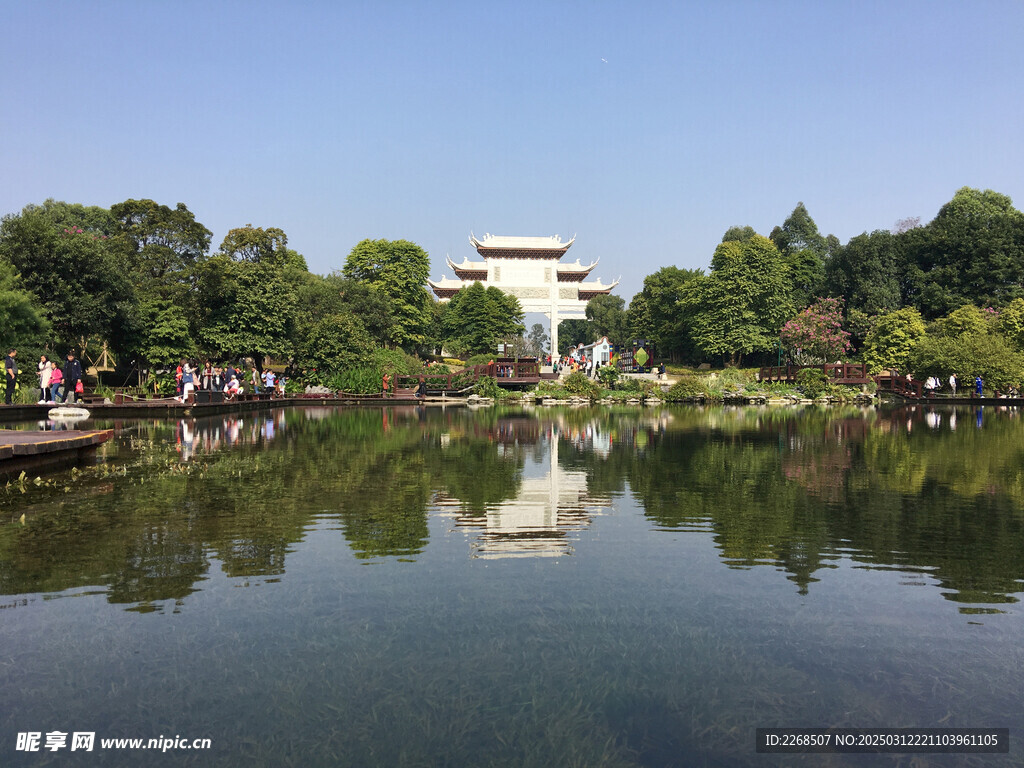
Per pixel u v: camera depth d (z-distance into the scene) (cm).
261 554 721
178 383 3212
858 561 720
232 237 6153
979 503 1026
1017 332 5366
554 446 1780
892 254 7588
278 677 458
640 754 376
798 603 597
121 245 4966
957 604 597
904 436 2152
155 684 446
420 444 1798
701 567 695
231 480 1180
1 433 1468
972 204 8256
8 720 405
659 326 8231
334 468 1336
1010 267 6894
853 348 6938
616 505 998
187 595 600
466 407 3831
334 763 364
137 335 3694
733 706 427
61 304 3209
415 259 7338
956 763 371
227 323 4094
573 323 13838
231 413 2997
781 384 5075
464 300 7894
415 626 539
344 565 688
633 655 494
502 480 1209
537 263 10031
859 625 550
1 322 2761
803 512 955
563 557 727
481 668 472
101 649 494
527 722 406
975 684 457
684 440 1973
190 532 809
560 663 480
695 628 542
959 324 5744
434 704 427
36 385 2945
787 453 1661
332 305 5400
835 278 7650
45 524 842
